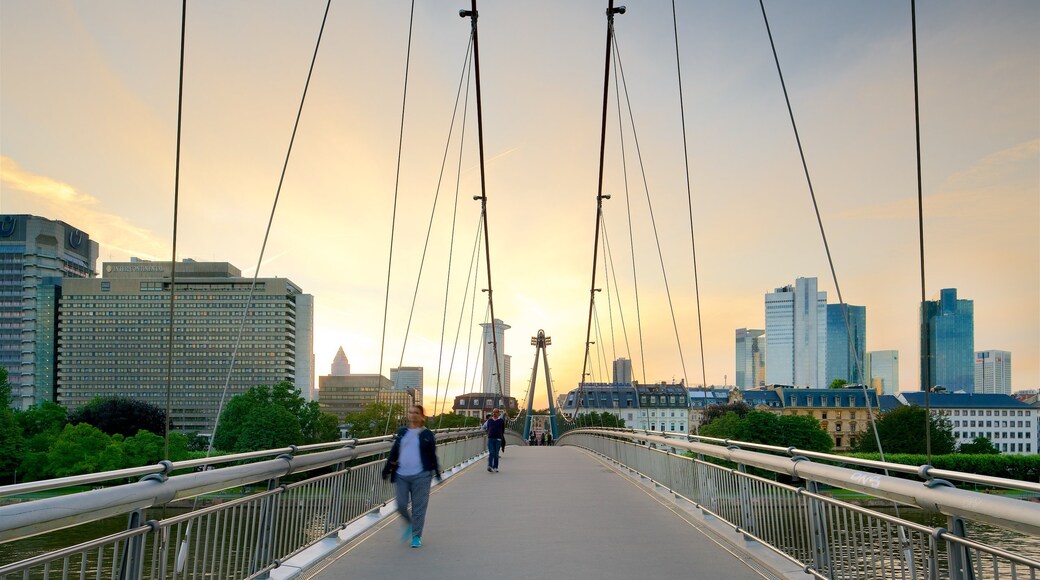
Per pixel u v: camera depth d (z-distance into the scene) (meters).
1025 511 3.83
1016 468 59.50
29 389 124.31
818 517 6.84
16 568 3.80
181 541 5.49
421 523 9.02
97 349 123.69
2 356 125.81
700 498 11.71
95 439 62.88
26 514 3.75
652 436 16.56
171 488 5.11
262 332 119.62
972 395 121.62
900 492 5.09
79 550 4.30
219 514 6.10
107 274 132.88
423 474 9.14
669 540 9.39
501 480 18.41
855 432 117.69
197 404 119.25
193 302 121.88
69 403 123.06
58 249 132.12
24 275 127.25
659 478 15.76
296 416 73.12
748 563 7.94
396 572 7.48
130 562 4.84
